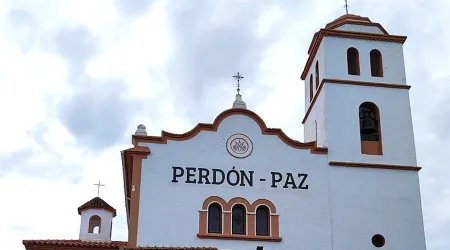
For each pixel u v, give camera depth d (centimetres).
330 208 2991
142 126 3031
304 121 3688
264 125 3080
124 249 2520
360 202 3028
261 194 2962
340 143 3136
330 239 2931
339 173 3066
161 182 2906
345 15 3528
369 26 3434
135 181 2886
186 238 2828
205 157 2983
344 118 3194
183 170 2942
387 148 3170
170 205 2873
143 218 2833
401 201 3066
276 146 3062
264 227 2934
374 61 3422
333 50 3328
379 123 3228
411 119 3250
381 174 3105
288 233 2911
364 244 2952
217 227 2894
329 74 3272
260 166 3012
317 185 3023
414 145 3195
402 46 3416
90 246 2977
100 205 3853
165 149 2966
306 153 3078
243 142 3042
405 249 2977
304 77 3784
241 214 2938
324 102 3219
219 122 3053
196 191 2916
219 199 2920
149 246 2750
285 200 2969
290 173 3025
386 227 3002
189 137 3003
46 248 2952
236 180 2969
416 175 3131
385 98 3281
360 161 3112
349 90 3259
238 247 2842
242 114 3091
